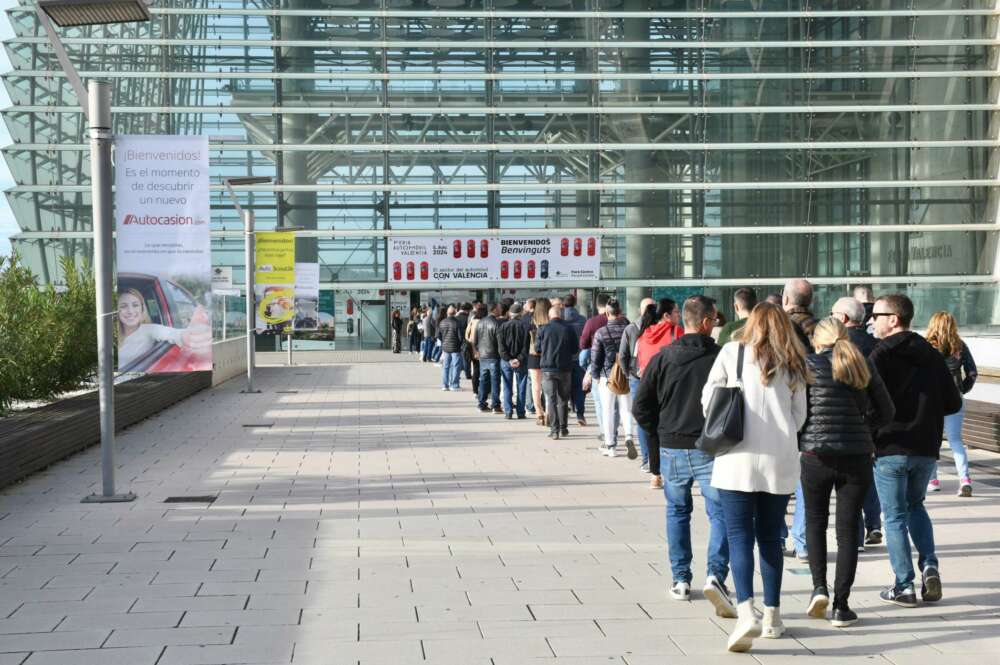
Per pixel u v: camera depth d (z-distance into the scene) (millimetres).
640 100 49500
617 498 10461
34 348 16312
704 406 5938
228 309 32781
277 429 17188
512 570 7375
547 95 49500
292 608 6391
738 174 49625
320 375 33406
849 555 6137
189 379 24203
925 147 49938
